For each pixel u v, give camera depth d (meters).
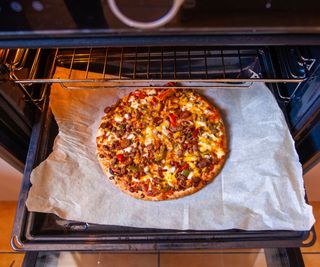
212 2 0.26
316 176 0.53
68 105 0.49
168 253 0.57
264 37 0.29
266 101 0.48
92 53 0.48
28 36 0.28
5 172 0.52
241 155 0.45
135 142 0.47
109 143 0.47
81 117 0.49
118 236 0.40
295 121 0.45
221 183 0.44
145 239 0.40
